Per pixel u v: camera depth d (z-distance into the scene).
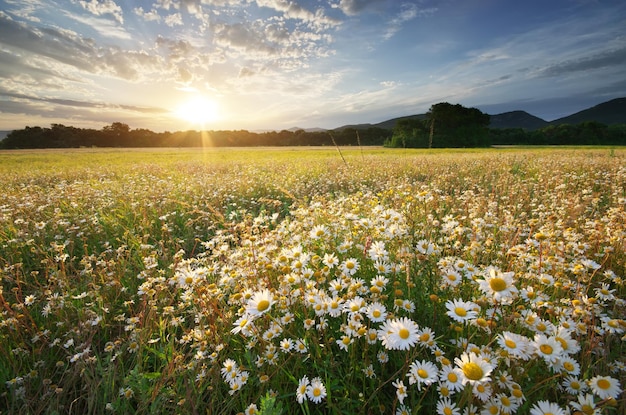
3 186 10.77
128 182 10.58
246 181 9.41
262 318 2.24
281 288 2.40
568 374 1.63
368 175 10.45
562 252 2.86
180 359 2.04
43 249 4.29
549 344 1.46
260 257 2.82
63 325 2.64
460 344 1.75
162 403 1.83
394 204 5.02
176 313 2.75
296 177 10.76
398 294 2.10
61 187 8.50
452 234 3.23
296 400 1.91
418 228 3.53
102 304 2.90
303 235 3.34
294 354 1.96
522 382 1.63
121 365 2.20
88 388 2.12
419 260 2.53
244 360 2.17
